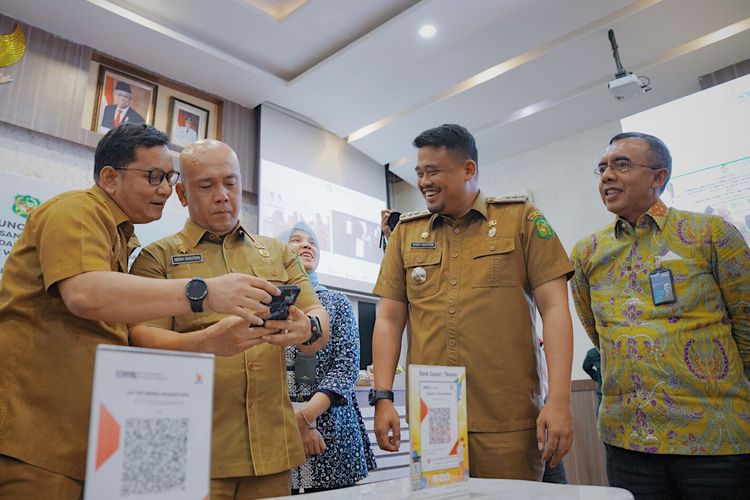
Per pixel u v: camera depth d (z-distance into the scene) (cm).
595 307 166
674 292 150
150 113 419
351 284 518
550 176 529
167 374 57
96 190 121
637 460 148
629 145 164
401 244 164
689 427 140
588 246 175
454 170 150
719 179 357
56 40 371
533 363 142
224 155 134
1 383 101
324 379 182
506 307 142
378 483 103
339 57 418
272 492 117
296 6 390
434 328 146
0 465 97
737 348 149
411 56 421
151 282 97
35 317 105
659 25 380
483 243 149
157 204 125
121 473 52
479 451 133
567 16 381
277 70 449
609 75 435
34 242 108
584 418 349
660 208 162
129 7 371
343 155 547
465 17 382
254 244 141
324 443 173
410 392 86
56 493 99
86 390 105
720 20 376
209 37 405
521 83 444
